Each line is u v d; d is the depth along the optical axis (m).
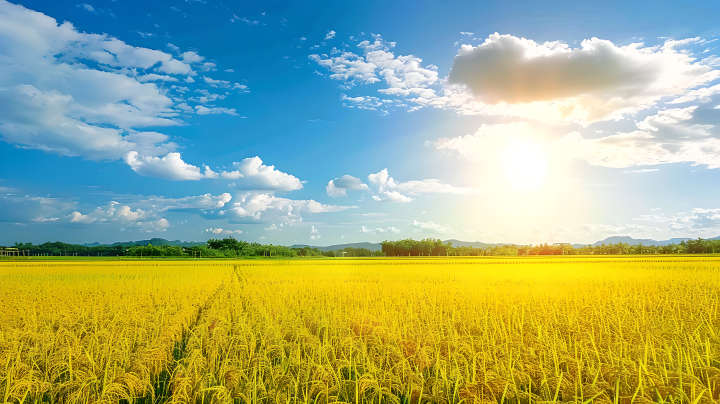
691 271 33.09
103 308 13.62
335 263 63.00
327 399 5.57
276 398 5.78
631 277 26.42
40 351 7.95
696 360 7.22
